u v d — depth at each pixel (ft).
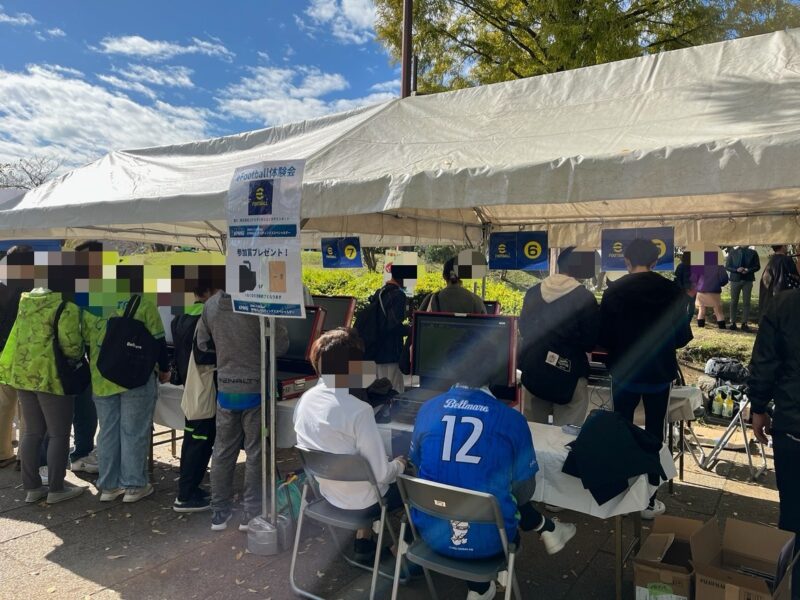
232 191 11.32
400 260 19.07
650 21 31.96
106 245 13.99
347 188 9.91
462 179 8.87
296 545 10.27
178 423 14.89
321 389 9.55
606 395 14.30
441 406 8.43
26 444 14.03
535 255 21.52
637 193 7.59
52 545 12.05
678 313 11.69
